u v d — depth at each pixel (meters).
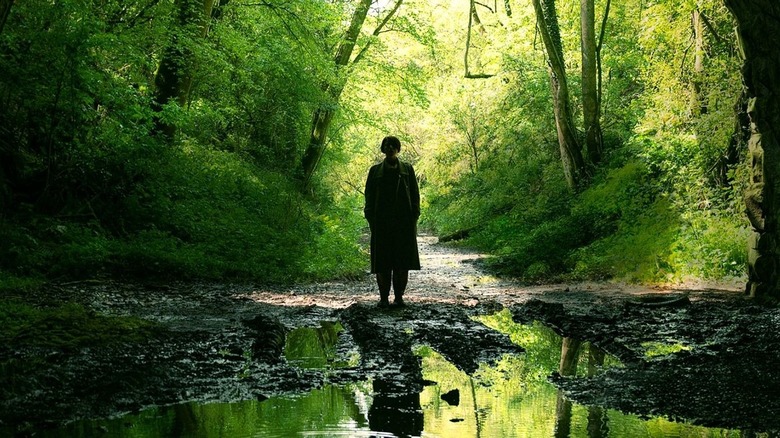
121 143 13.45
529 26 27.38
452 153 41.03
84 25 11.79
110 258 11.02
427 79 28.97
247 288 11.39
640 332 7.11
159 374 4.84
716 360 5.54
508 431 3.58
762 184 9.32
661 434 3.54
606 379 4.92
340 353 5.98
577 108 25.53
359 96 30.81
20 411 3.86
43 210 11.84
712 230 12.64
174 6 16.41
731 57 14.85
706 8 15.40
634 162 18.22
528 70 27.98
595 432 3.58
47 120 12.48
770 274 9.41
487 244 26.25
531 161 29.84
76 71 11.94
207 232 14.06
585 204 18.36
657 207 14.82
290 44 21.23
